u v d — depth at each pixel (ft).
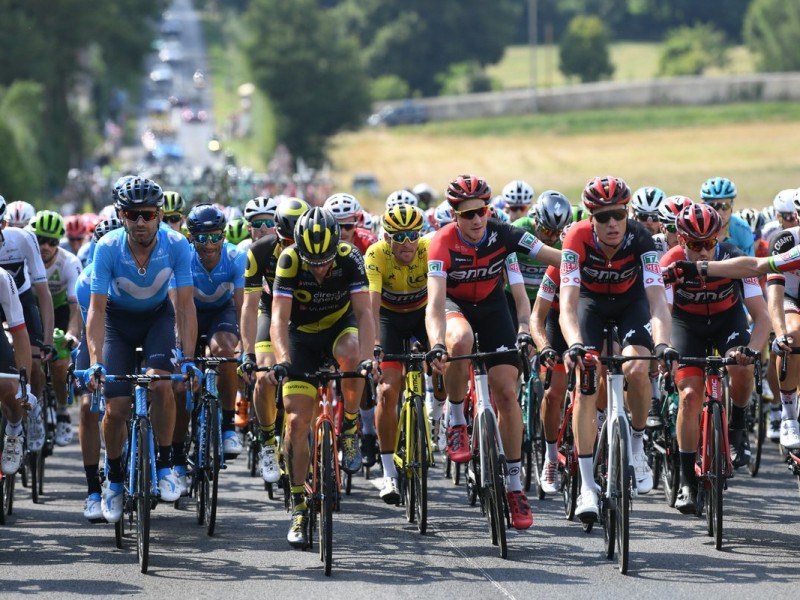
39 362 97.50
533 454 97.76
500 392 75.82
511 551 75.77
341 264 74.13
